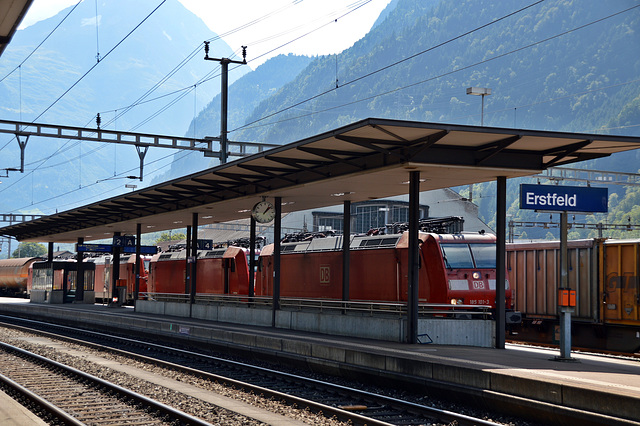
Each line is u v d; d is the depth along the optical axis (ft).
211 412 43.01
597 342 79.36
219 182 88.22
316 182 74.84
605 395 36.35
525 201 53.11
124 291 149.38
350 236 94.12
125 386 53.62
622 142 58.54
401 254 80.79
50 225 157.89
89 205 118.83
